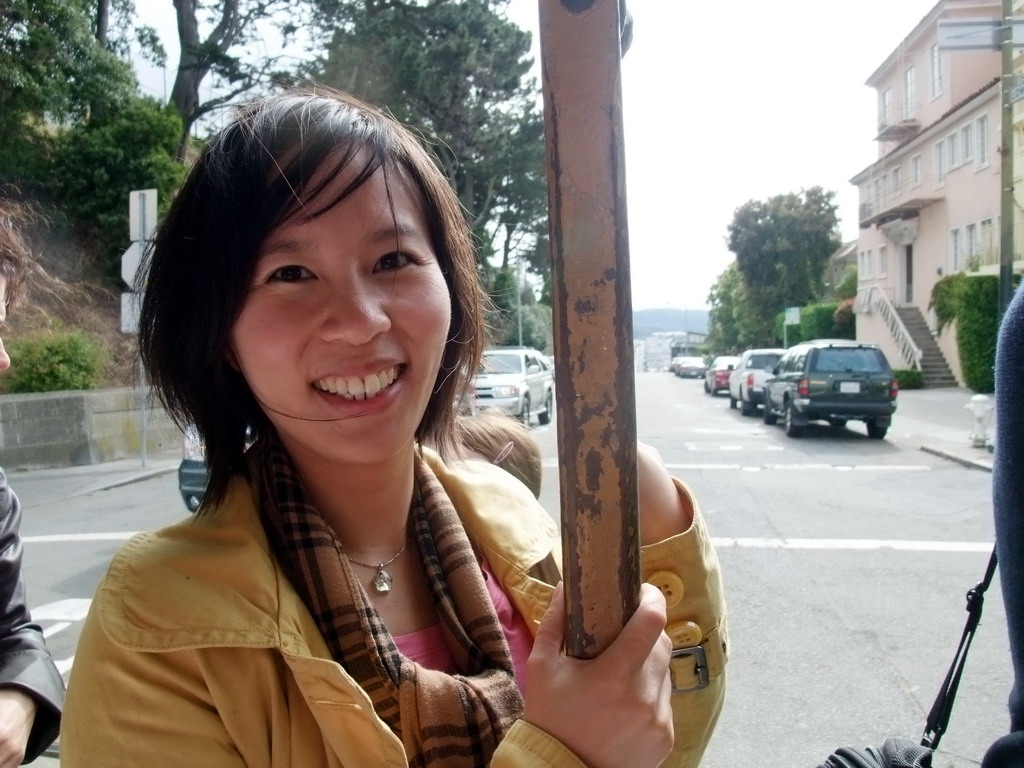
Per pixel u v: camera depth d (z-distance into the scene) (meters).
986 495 8.70
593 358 0.78
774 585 5.49
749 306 46.31
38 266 2.01
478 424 2.59
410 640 1.17
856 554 6.28
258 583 1.03
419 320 1.11
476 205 24.17
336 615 1.08
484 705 1.06
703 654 1.20
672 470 10.62
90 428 12.09
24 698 1.46
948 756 3.22
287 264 1.05
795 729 3.46
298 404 1.07
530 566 1.33
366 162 1.08
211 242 1.07
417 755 1.02
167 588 1.01
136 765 0.94
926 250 28.59
